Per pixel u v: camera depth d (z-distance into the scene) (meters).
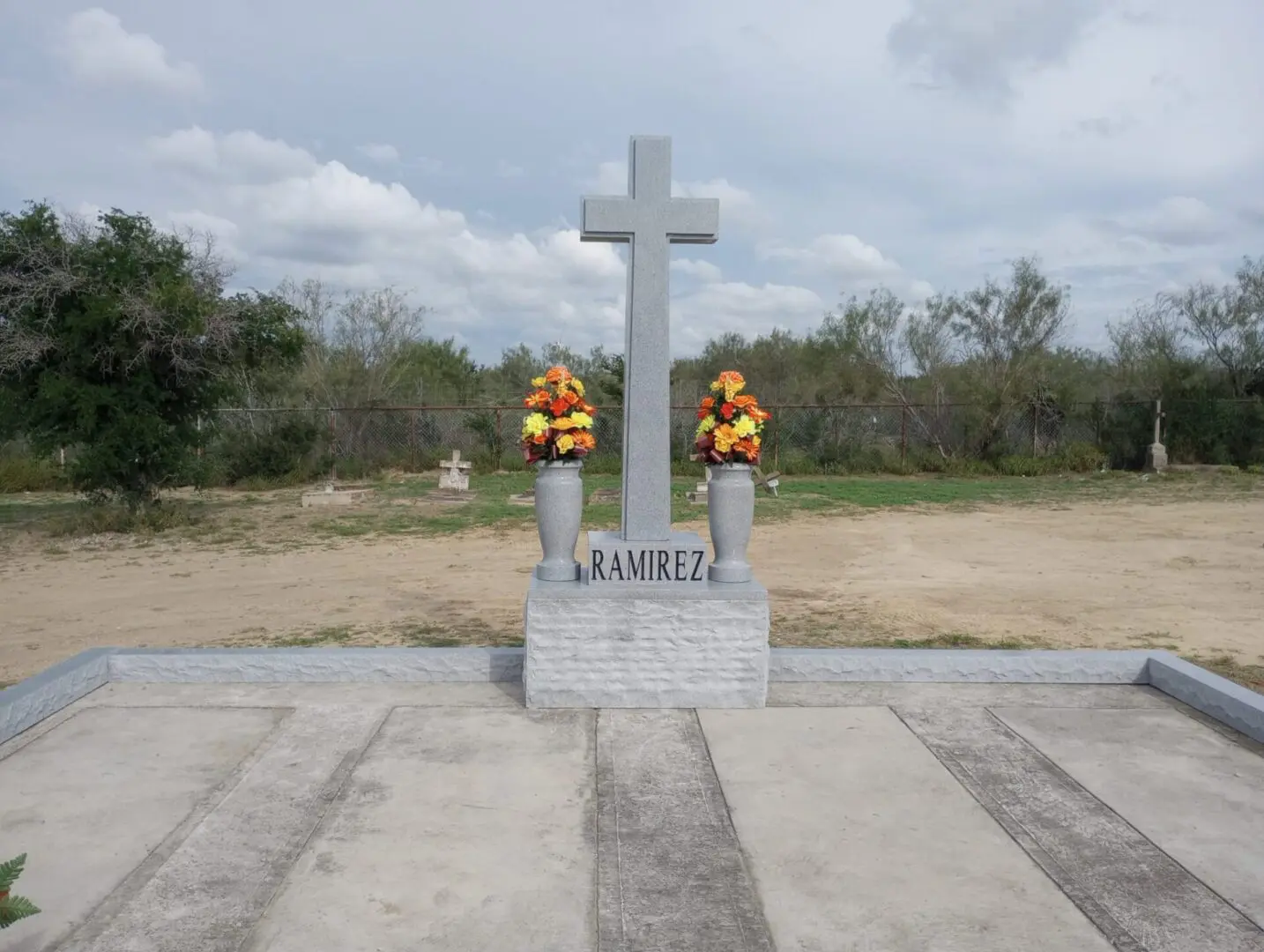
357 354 31.95
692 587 5.29
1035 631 8.78
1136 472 26.08
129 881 3.44
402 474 24.67
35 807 4.02
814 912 3.27
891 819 3.99
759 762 4.57
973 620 9.26
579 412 5.44
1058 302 27.16
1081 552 13.59
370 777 4.36
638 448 5.43
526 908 3.28
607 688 5.29
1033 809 4.09
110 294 14.90
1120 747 4.80
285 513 17.44
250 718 5.12
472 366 45.81
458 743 4.77
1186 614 9.56
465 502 18.94
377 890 3.39
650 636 5.27
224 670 5.73
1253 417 26.72
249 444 22.61
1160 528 16.03
